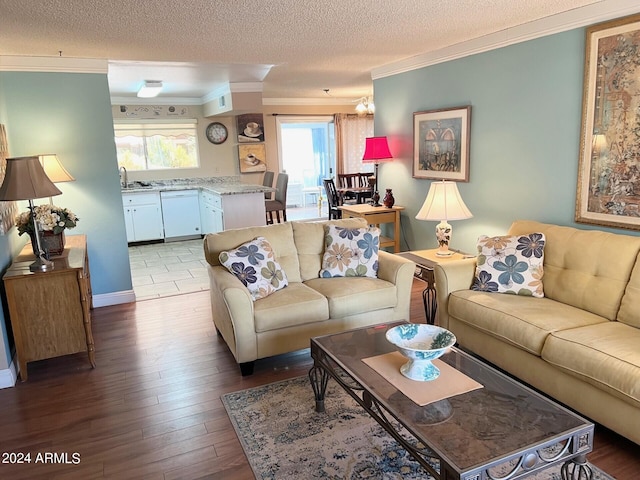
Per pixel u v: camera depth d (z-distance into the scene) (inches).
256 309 119.6
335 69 216.2
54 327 124.4
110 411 107.4
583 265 113.7
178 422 102.2
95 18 115.6
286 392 113.3
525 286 120.7
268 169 354.3
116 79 217.3
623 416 83.7
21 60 153.9
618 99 116.7
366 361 90.0
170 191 294.8
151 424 101.8
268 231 144.7
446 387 79.3
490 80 155.9
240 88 246.5
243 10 114.6
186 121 313.7
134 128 303.1
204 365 129.0
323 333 128.3
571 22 126.1
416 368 82.7
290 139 440.1
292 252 145.5
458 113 171.2
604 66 119.0
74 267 124.0
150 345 143.3
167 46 150.6
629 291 102.3
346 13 121.0
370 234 146.4
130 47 148.9
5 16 110.3
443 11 123.1
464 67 166.6
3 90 152.6
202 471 86.4
